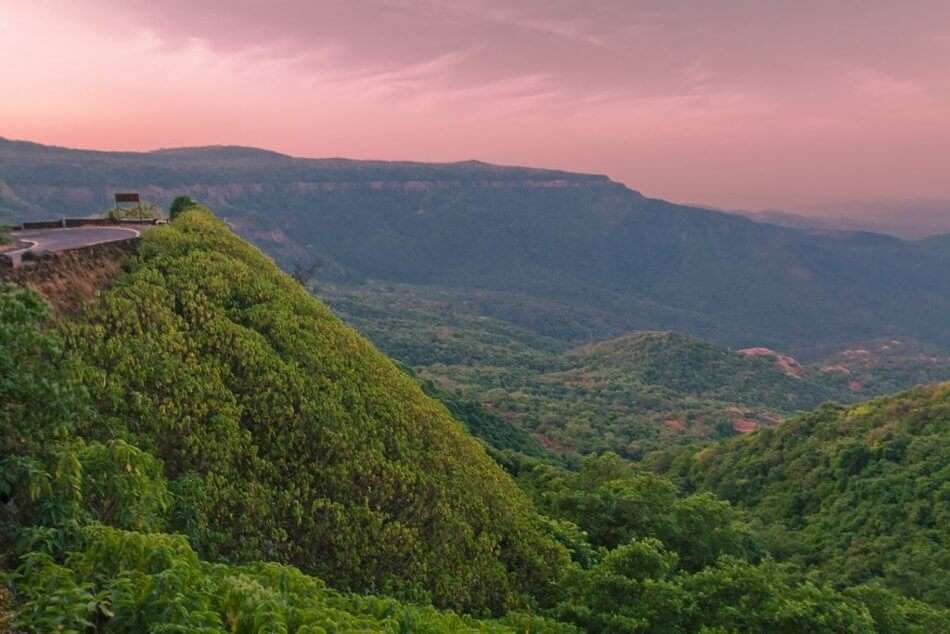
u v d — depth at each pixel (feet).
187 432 47.85
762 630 54.03
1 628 22.65
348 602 39.45
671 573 64.90
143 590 24.94
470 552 60.80
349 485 55.42
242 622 27.22
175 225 88.07
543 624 52.49
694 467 245.04
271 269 89.25
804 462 202.90
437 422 77.61
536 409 392.06
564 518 86.94
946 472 160.66
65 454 29.14
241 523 45.27
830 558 149.69
